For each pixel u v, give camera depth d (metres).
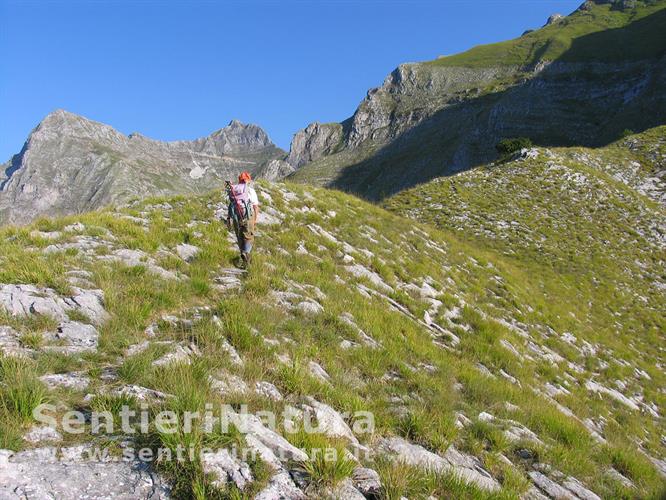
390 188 188.00
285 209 16.92
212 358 6.21
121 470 3.94
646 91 132.25
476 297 17.20
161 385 5.27
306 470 4.44
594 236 33.25
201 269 10.08
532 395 10.59
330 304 10.27
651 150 54.06
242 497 3.82
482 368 11.40
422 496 4.72
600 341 18.84
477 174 44.03
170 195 17.62
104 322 6.73
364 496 4.45
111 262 8.99
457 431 6.81
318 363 7.70
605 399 13.76
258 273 10.46
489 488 5.54
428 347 10.59
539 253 29.48
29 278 7.41
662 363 20.14
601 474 7.50
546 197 38.84
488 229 32.50
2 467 3.61
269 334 7.72
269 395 5.94
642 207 38.97
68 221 11.97
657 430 12.88
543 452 7.15
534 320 17.58
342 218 18.22
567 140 137.25
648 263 31.12
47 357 5.36
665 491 7.75
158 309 7.54
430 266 17.61
